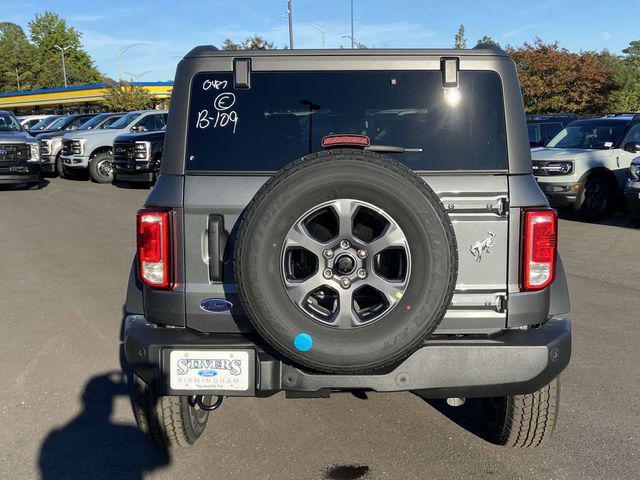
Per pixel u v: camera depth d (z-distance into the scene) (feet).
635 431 13.35
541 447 12.67
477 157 10.97
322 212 9.79
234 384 10.52
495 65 11.18
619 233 36.65
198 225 10.79
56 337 19.48
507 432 12.30
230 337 10.80
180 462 12.35
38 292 24.67
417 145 11.10
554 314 11.28
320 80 11.34
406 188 9.53
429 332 9.71
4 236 37.19
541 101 106.11
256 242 9.58
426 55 11.28
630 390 15.37
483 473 11.81
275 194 9.59
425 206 9.53
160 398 11.99
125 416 14.34
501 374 10.43
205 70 11.30
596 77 104.17
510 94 11.12
